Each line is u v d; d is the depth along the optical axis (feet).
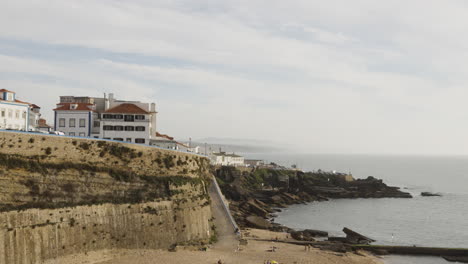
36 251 253.85
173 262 292.81
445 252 375.25
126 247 303.27
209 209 383.04
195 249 331.16
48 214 267.80
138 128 412.36
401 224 519.60
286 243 381.60
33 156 280.92
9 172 267.39
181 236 336.08
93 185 302.04
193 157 383.65
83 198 293.43
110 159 317.83
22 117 350.23
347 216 570.46
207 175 424.87
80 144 305.73
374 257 361.10
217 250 334.85
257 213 547.49
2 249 238.68
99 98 446.19
